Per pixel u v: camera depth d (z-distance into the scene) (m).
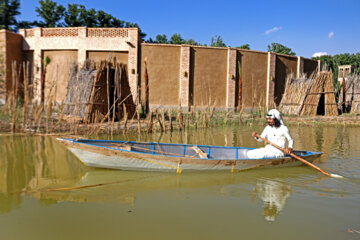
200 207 3.47
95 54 16.59
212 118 13.66
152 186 4.27
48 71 16.84
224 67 17.62
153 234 2.78
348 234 2.82
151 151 5.93
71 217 3.13
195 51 17.22
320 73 16.98
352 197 3.88
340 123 13.70
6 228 2.85
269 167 5.35
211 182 4.53
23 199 3.65
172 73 17.00
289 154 5.37
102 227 2.90
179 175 4.90
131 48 16.28
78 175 4.77
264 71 18.61
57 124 9.76
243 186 4.34
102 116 11.05
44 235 2.73
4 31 15.95
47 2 25.70
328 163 5.85
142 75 16.72
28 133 8.65
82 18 27.28
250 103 18.38
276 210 3.40
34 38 16.80
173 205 3.52
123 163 4.91
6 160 5.71
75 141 4.88
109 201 3.62
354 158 6.32
